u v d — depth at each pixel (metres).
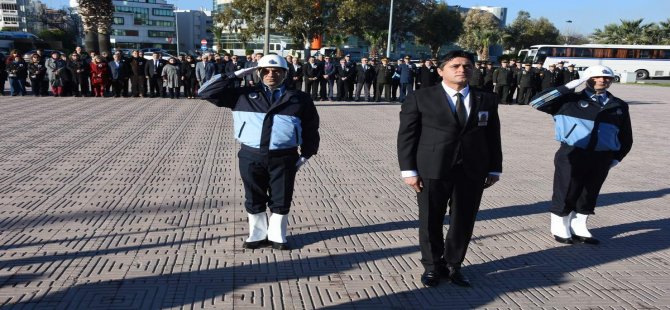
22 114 13.00
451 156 3.75
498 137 3.90
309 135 4.62
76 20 87.00
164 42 100.56
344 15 41.03
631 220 6.01
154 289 3.82
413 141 3.84
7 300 3.57
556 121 5.12
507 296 3.94
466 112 3.71
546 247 5.04
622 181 8.04
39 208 5.62
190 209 5.77
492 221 5.82
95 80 17.53
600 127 4.88
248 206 4.67
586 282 4.24
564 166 5.07
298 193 6.67
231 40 72.31
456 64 3.62
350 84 19.42
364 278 4.17
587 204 5.12
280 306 3.65
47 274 4.00
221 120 13.09
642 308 3.79
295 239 5.00
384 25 49.31
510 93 20.69
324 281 4.09
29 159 8.03
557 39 75.69
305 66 19.03
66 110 14.05
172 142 9.85
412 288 4.02
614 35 56.06
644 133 13.52
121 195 6.23
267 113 4.37
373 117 14.90
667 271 4.52
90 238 4.79
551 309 3.74
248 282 4.01
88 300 3.61
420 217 3.98
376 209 6.06
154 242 4.76
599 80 4.82
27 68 17.56
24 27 102.69
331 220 5.61
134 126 11.66
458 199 3.88
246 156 4.46
